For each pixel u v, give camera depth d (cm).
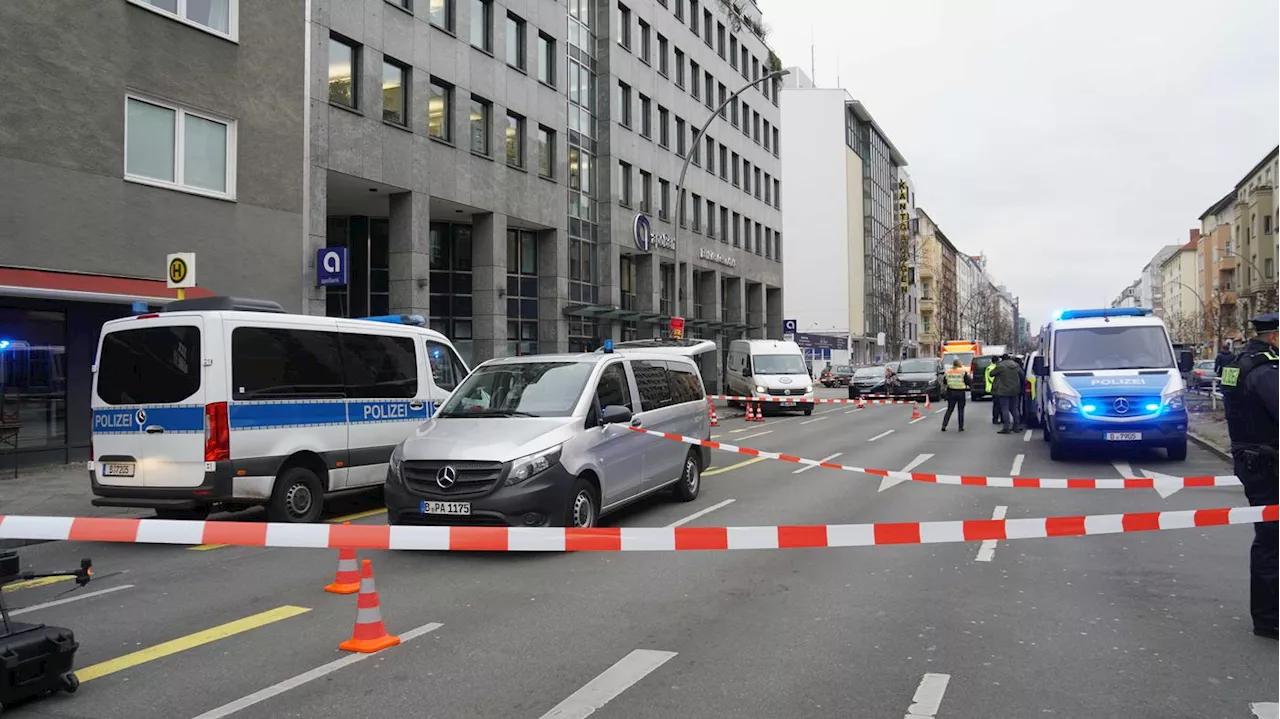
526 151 2684
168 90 1509
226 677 454
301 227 1775
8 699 400
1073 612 550
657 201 3688
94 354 1434
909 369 3556
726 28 4509
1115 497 1019
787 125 7700
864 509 958
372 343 1030
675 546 499
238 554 782
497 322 2511
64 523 505
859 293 7981
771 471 1330
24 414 1337
